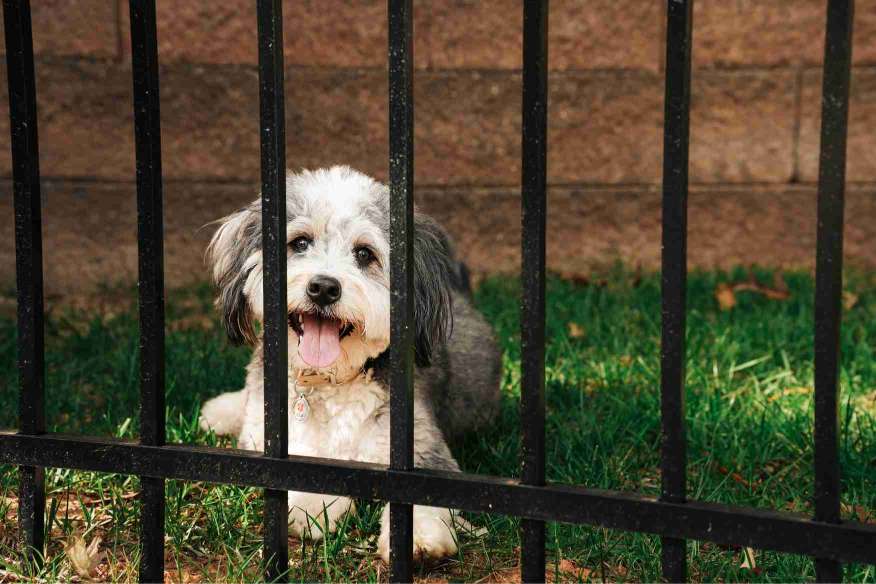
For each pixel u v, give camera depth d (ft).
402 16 6.89
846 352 15.42
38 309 8.14
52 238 21.30
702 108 22.74
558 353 15.65
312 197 11.04
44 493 8.42
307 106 22.00
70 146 21.21
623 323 17.52
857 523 6.37
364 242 10.71
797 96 22.71
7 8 7.71
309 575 8.27
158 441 7.92
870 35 22.40
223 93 21.70
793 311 18.44
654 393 13.56
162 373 7.91
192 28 21.40
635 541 8.84
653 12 22.34
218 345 16.14
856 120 22.67
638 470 11.22
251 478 7.68
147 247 7.68
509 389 14.30
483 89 22.36
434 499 7.29
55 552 8.66
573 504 6.95
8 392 13.39
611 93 22.54
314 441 10.52
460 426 12.55
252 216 11.26
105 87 21.22
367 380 10.42
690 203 23.00
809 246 23.07
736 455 11.59
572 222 22.88
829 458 6.32
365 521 9.57
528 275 6.86
